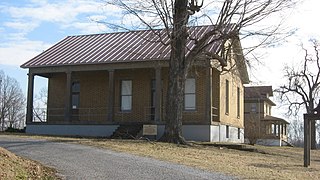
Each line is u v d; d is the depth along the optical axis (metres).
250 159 20.66
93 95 36.47
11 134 29.42
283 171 16.75
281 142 62.97
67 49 37.81
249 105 62.28
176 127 25.08
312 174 16.67
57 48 38.50
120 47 35.88
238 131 40.59
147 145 22.34
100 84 36.38
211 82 31.58
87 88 36.72
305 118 20.50
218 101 33.50
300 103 61.31
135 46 35.38
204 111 32.31
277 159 22.61
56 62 34.78
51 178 11.99
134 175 12.82
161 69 32.94
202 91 32.72
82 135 32.25
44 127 34.16
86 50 36.69
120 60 32.62
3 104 81.00
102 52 35.41
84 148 19.31
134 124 32.06
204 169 14.88
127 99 35.19
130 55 33.25
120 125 32.38
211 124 30.73
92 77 36.66
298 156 26.64
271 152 27.16
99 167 14.07
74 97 37.25
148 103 34.53
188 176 13.05
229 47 25.95
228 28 24.89
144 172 13.43
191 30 29.42
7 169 11.84
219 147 25.69
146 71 34.75
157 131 30.62
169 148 21.89
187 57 25.42
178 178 12.62
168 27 24.98
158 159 17.00
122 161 15.71
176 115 25.16
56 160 15.35
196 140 30.41
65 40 40.88
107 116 35.19
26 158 15.20
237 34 24.61
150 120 33.91
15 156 13.80
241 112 42.44
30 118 34.78
